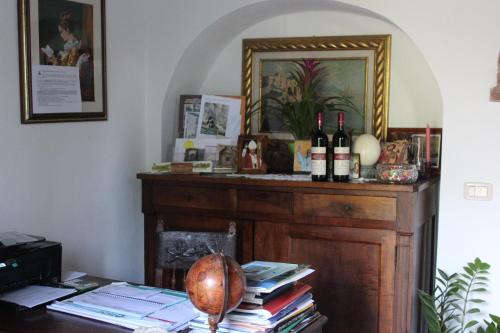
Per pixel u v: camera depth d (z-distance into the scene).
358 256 3.00
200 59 3.73
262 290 1.80
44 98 2.90
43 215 2.94
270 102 3.72
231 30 3.67
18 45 2.77
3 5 2.69
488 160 2.99
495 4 2.93
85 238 3.22
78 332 1.88
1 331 1.89
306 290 1.99
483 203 3.01
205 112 3.61
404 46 3.43
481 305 3.05
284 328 1.87
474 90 2.99
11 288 2.23
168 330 1.84
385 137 3.49
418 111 3.43
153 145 3.64
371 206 2.93
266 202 3.15
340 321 3.06
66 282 2.39
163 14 3.57
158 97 3.61
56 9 2.94
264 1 3.35
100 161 3.30
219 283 1.63
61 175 3.04
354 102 3.54
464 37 2.99
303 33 3.63
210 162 3.41
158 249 2.87
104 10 3.25
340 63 3.56
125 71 3.46
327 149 3.10
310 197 3.05
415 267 3.00
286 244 3.14
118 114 3.42
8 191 2.75
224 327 1.81
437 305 3.12
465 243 3.05
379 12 3.14
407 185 2.86
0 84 2.69
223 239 2.84
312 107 3.44
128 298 2.15
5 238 2.36
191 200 3.32
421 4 3.06
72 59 3.05
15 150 2.78
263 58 3.72
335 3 3.31
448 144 3.05
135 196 3.60
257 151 3.41
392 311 2.95
